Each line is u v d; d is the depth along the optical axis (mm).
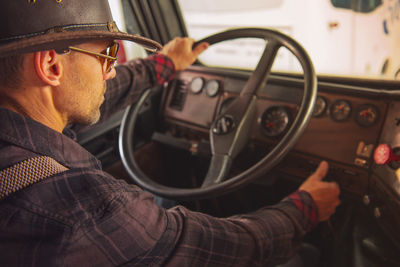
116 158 1626
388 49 1575
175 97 1696
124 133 1271
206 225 629
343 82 1369
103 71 575
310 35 1816
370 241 1362
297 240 837
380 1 1620
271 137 1349
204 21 1902
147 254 540
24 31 437
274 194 1543
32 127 484
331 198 999
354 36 1691
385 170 1089
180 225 595
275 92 1360
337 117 1241
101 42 545
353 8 1666
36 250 436
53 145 503
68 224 455
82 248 469
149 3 1663
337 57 1752
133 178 1161
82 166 549
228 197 1660
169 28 1791
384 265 1309
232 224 682
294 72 1530
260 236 700
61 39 423
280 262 787
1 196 441
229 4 1881
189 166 1784
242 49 1757
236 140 1145
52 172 477
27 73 466
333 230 1501
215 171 1132
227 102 1497
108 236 493
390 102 1122
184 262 582
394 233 1168
